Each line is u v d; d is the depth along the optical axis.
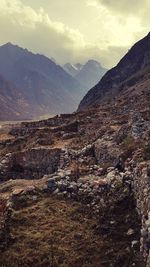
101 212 31.39
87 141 58.44
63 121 83.94
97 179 36.50
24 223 31.05
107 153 42.88
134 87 112.12
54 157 52.75
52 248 28.12
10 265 27.12
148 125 43.84
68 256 27.42
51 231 29.84
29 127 88.38
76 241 28.75
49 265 26.88
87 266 26.55
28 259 27.41
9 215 31.77
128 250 26.81
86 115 81.44
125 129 46.03
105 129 58.12
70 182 36.56
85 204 33.12
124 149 40.25
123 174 34.25
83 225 30.42
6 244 28.86
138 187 30.03
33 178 53.19
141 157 34.88
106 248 27.77
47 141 63.47
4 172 54.19
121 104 86.56
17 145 69.75
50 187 36.34
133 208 30.36
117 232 28.77
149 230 24.48
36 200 34.66
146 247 24.64
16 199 34.88
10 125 97.44
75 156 48.50
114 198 32.16
